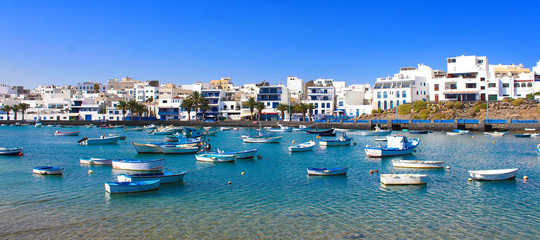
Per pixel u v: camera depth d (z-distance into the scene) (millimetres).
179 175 39188
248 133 118875
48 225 26328
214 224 26609
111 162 49344
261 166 49625
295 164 51438
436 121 119812
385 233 25109
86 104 194250
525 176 41094
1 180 39875
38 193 34469
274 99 177750
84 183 38562
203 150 65000
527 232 25406
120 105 173125
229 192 35188
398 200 32500
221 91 184125
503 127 108750
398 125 124562
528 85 135375
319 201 32219
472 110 124688
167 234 24812
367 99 175125
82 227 25984
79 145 78188
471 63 146375
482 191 35438
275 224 26641
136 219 27547
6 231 25234
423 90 149500
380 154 57688
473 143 79125
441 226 26422
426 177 37969
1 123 178250
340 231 25422
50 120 175875
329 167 48844
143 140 92375
